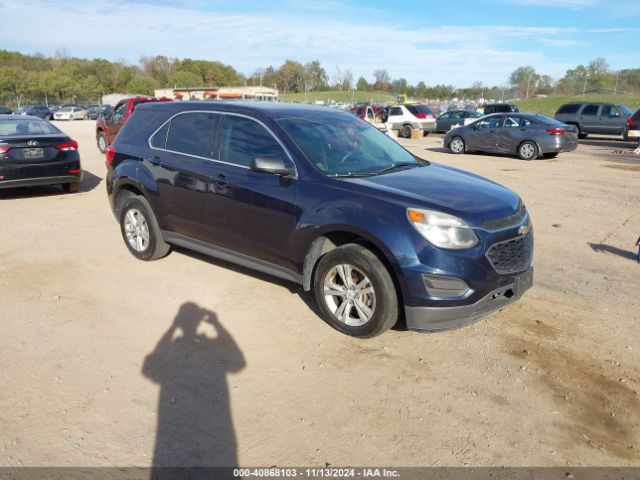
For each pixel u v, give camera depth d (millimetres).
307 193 4312
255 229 4707
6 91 75750
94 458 2908
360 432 3129
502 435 3111
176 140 5488
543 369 3795
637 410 3344
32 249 6516
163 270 5746
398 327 4434
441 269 3732
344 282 4156
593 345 4141
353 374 3723
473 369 3791
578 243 6883
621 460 2922
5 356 3947
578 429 3168
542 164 14953
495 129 16672
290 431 3133
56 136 9500
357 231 3967
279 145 4637
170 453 2949
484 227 3863
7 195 10008
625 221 8047
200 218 5188
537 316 4645
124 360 3900
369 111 28328
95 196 9930
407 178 4477
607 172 13172
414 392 3516
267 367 3811
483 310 3941
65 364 3844
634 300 5004
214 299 4973
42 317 4602
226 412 3305
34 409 3322
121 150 6043
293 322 4492
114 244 6734
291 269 4559
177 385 3588
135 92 94750
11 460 2887
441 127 26469
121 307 4805
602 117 22828
